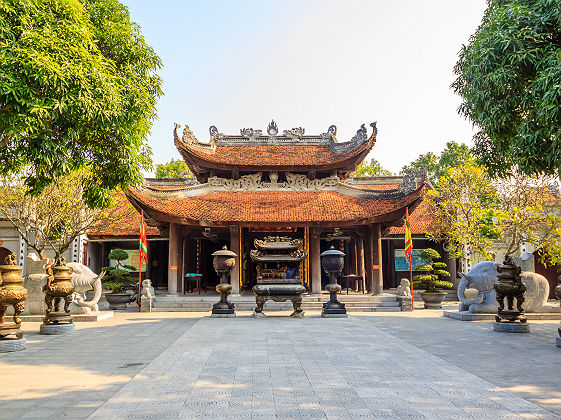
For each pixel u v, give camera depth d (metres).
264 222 27.03
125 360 10.97
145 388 8.14
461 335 15.21
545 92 11.36
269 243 22.16
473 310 20.16
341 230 30.84
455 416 6.61
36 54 9.85
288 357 10.91
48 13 10.87
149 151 14.68
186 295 29.11
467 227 29.58
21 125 10.09
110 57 13.39
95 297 21.09
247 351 11.72
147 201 26.16
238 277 27.58
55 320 16.16
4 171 12.83
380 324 18.47
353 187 30.34
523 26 12.77
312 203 29.22
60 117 10.99
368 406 7.06
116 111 11.66
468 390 8.00
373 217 26.66
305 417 6.54
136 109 12.72
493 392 7.89
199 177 33.25
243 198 30.02
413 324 18.45
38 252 25.64
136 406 7.09
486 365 10.34
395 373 9.27
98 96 11.02
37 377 9.23
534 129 12.39
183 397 7.56
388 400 7.38
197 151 30.11
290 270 24.03
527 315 19.78
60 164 11.27
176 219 26.42
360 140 30.73
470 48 14.44
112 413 6.75
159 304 25.98
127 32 13.30
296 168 30.36
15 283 12.91
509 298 16.55
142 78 13.69
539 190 27.34
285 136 34.62
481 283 20.31
